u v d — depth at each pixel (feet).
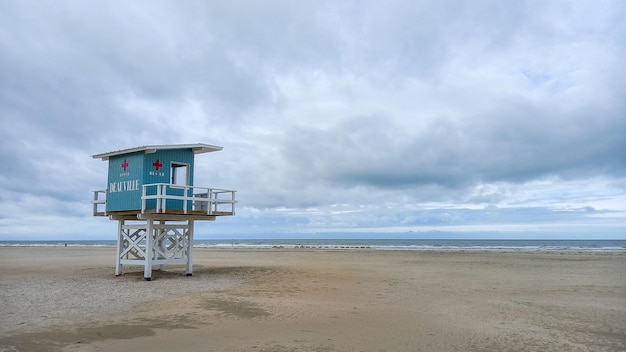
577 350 29.73
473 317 40.27
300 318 38.58
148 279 62.39
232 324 35.91
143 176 62.95
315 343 30.45
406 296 51.90
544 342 31.68
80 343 29.84
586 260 113.39
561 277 73.15
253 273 72.33
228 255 132.36
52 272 73.97
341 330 34.47
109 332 32.99
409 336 32.89
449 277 72.28
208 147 68.03
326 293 52.95
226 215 66.90
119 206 66.85
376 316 40.06
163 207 59.41
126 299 46.96
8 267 84.99
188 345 29.53
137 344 29.71
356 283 62.80
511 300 49.80
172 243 68.18
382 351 28.84
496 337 32.94
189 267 68.13
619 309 44.68
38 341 30.25
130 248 66.74
